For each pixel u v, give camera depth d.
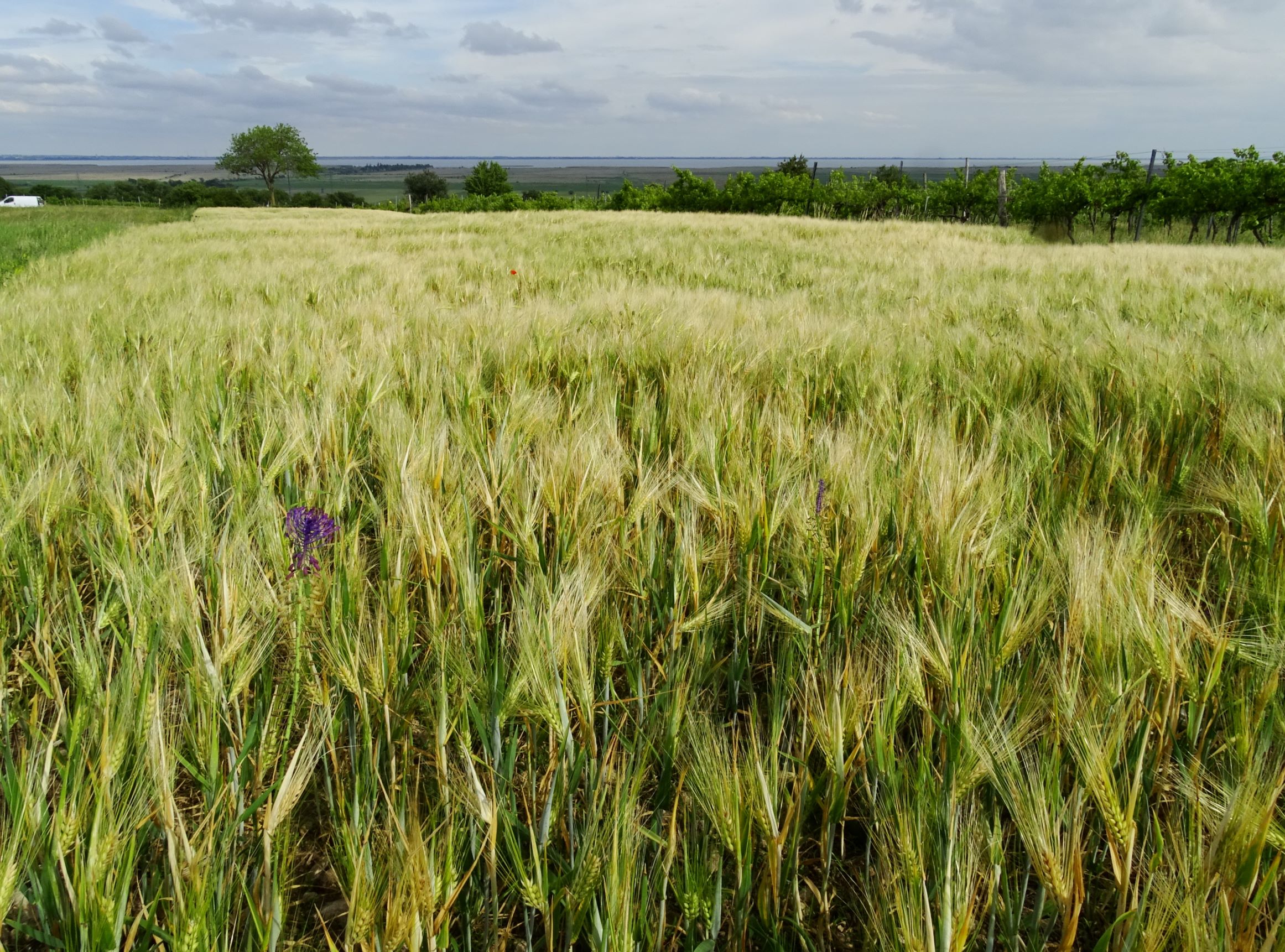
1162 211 20.80
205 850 1.35
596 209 43.62
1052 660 1.84
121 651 2.16
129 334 5.64
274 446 3.24
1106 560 1.86
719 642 2.25
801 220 25.56
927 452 2.64
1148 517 2.42
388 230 23.64
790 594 2.31
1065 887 1.24
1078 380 3.83
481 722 1.62
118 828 1.30
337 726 1.78
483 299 7.88
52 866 1.29
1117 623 1.63
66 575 2.44
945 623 1.73
